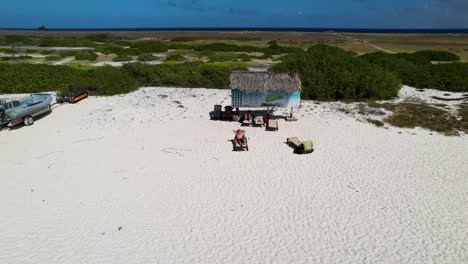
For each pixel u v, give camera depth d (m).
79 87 29.31
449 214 12.55
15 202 13.27
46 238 11.23
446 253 10.59
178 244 10.98
